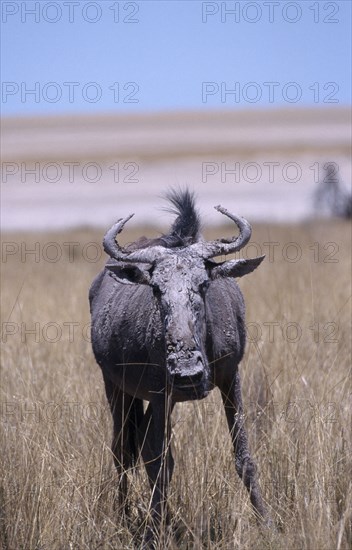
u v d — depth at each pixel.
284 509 25.00
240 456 25.86
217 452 26.53
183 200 27.81
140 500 26.50
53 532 24.08
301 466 25.70
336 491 24.98
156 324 25.22
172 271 23.97
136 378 26.58
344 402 29.17
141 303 26.56
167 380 24.95
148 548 24.14
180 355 22.61
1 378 34.47
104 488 26.12
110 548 24.19
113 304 28.22
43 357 37.69
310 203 111.44
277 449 26.92
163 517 24.12
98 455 27.44
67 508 24.69
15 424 28.62
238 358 26.77
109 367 28.12
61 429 28.88
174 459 27.22
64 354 37.12
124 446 28.11
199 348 23.14
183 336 22.78
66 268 63.94
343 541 22.59
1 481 25.31
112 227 25.44
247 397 29.50
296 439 27.12
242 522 24.08
